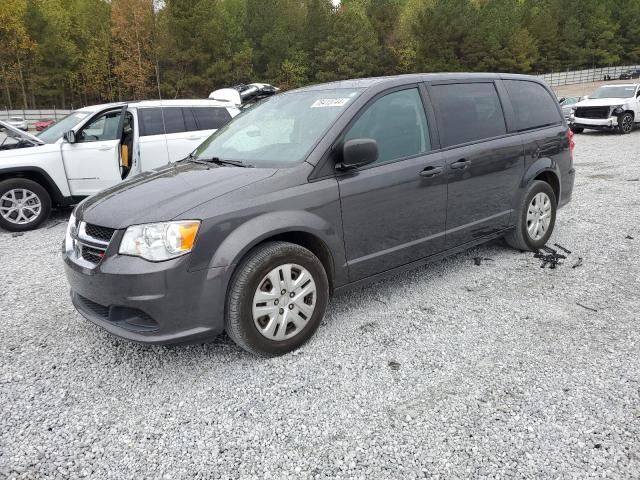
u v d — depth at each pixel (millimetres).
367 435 2490
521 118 4746
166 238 2799
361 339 3426
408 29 68500
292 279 3191
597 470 2203
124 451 2451
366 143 3232
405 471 2250
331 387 2896
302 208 3174
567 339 3312
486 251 5121
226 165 3559
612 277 4328
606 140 15844
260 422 2625
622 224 5969
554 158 4996
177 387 2965
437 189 3895
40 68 51500
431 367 3055
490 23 67375
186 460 2379
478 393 2777
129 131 7621
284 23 58375
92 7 57906
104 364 3258
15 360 3340
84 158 7211
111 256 2875
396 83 3824
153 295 2793
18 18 48969
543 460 2273
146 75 50812
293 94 4191
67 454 2441
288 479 2236
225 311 3014
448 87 4188
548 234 5059
